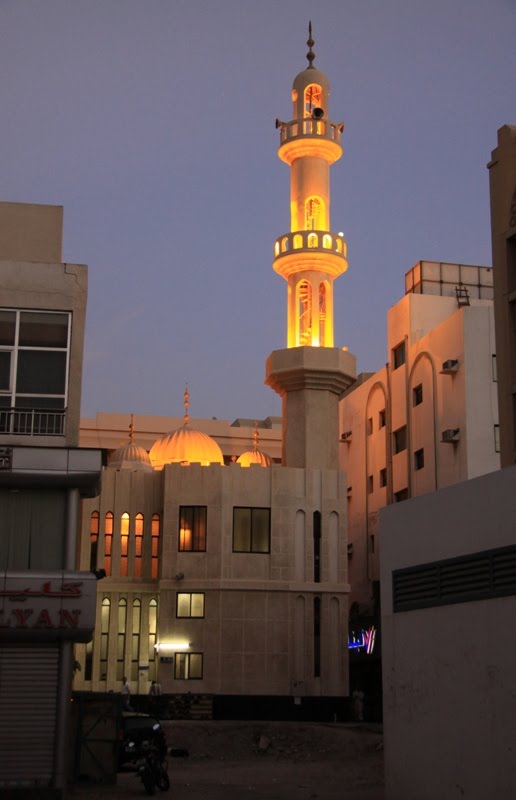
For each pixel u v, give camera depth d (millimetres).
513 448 32344
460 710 23047
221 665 51469
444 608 24094
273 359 58719
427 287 68062
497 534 22453
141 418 80312
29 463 25922
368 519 69250
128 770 31500
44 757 24812
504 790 21203
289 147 62250
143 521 54469
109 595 53188
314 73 63188
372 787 30516
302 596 53188
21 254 29828
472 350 57000
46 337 27688
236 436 81438
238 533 53562
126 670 52281
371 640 61656
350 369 58938
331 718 52031
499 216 33875
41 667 25328
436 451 59562
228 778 32844
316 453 57469
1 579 25141
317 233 60500
